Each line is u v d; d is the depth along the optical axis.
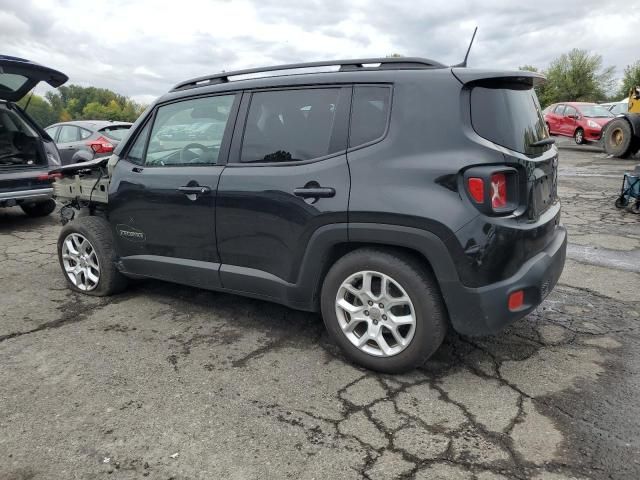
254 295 3.41
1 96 6.65
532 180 2.79
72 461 2.28
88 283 4.36
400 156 2.77
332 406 2.67
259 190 3.18
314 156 3.05
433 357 3.17
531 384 2.85
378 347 2.99
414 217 2.66
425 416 2.57
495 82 2.80
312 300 3.17
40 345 3.41
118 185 3.95
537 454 2.27
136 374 3.02
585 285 4.39
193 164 3.60
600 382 2.85
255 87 3.36
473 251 2.59
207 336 3.52
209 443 2.39
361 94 2.97
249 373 3.01
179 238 3.65
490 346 3.29
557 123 18.98
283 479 2.16
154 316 3.88
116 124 10.68
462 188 2.61
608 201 8.14
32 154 6.91
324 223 2.94
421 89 2.79
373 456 2.28
